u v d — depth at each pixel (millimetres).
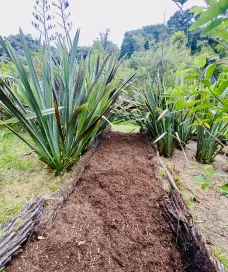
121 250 768
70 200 1085
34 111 1086
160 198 1090
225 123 1419
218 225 901
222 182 1294
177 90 773
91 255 741
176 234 829
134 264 713
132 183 1258
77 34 1245
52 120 1207
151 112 1780
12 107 934
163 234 847
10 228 740
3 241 681
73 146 1311
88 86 1541
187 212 877
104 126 2096
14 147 1969
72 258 726
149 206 1029
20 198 1106
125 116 2418
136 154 1766
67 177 1324
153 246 789
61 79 1321
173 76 1997
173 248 780
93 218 938
